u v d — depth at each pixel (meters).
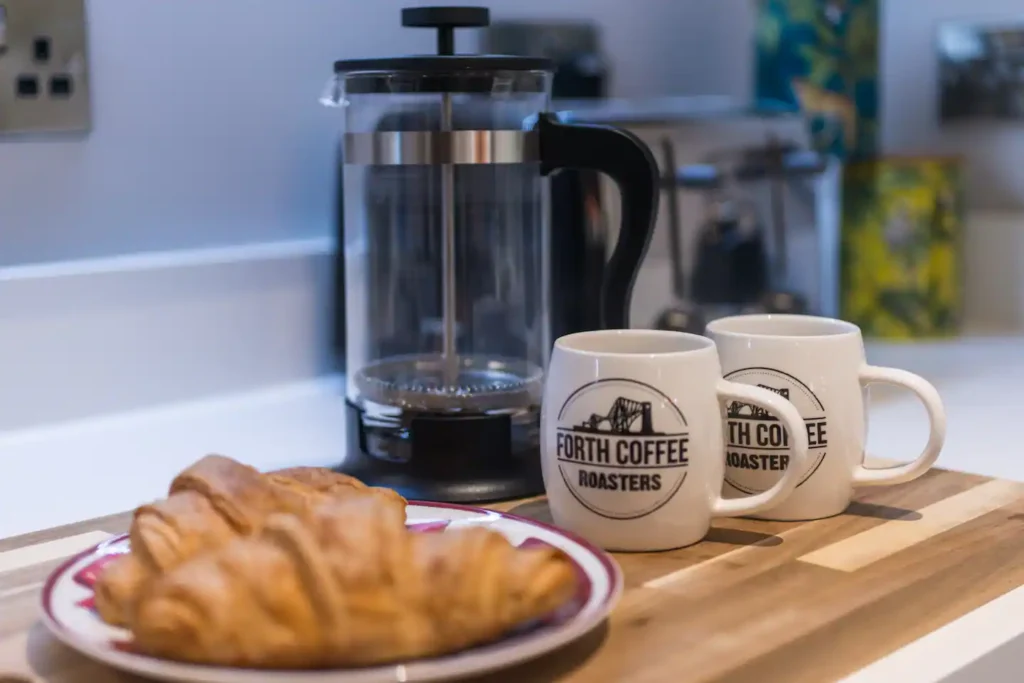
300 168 1.03
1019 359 1.20
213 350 0.96
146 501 0.74
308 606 0.40
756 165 1.14
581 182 0.92
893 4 1.41
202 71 0.94
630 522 0.55
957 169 1.29
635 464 0.55
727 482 0.61
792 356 0.59
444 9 0.67
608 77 1.26
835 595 0.51
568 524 0.57
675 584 0.52
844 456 0.61
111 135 0.89
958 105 1.38
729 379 0.61
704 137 1.10
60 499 0.74
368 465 0.68
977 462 0.84
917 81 1.41
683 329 1.11
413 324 0.81
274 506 0.47
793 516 0.61
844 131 1.27
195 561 0.42
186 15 0.93
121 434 0.89
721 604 0.50
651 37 1.31
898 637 0.47
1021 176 1.35
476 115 0.69
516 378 0.71
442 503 0.59
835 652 0.46
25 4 0.83
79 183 0.88
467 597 0.41
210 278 0.95
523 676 0.43
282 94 1.00
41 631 0.47
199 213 0.96
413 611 0.41
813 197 1.19
